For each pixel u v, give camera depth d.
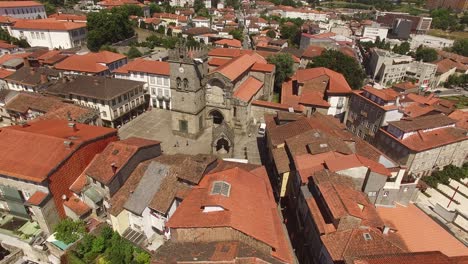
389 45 193.12
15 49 130.12
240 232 36.62
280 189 56.81
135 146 51.94
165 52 144.88
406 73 155.00
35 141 52.09
